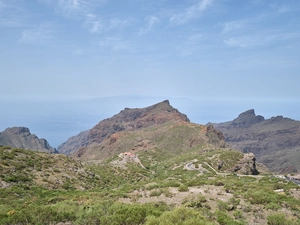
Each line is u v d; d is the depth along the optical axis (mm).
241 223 18312
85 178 51406
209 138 185125
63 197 30094
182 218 17109
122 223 16297
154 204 23109
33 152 53969
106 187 49906
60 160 55281
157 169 112375
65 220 18312
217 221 19047
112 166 89062
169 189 32375
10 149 50594
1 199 28938
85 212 18797
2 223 16469
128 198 28203
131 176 75375
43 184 39875
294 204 24953
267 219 19672
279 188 38688
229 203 24000
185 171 87500
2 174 38562
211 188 32875
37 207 18781
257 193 27156
